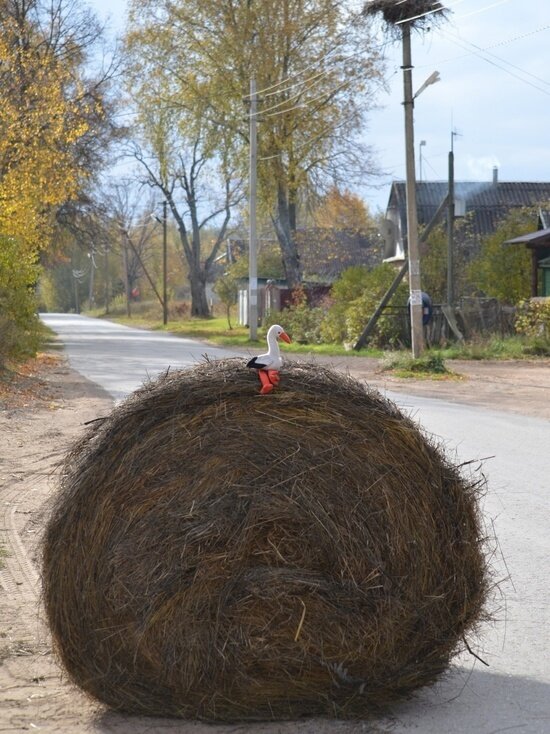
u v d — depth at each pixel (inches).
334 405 171.8
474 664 193.9
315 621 163.5
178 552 163.3
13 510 318.7
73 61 1498.5
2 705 173.9
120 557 165.8
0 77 1104.8
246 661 163.5
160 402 172.7
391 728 164.6
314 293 1804.9
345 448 168.4
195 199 2522.1
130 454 169.0
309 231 2219.5
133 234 4018.2
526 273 1378.0
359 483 167.2
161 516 164.9
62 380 737.6
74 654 171.9
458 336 1115.9
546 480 368.2
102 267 4360.2
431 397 665.6
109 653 168.2
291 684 165.6
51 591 172.9
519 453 427.8
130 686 168.7
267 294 1904.5
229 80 1595.7
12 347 785.6
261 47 1550.2
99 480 169.8
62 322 2546.8
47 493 343.0
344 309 1273.4
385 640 167.2
